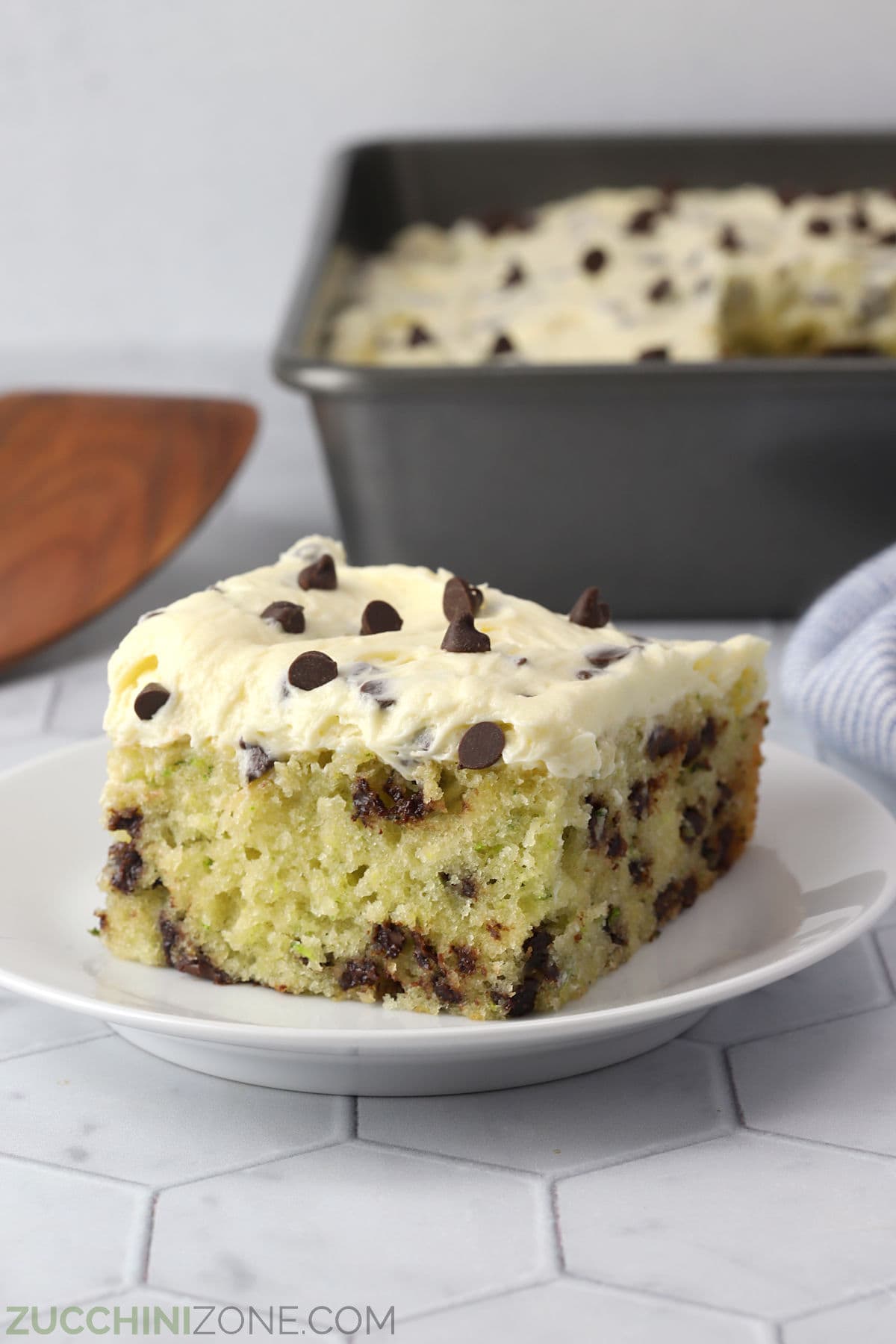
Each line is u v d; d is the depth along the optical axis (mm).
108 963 587
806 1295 508
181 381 1125
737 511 771
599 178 1054
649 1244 521
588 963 574
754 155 1042
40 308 1187
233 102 1118
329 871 575
